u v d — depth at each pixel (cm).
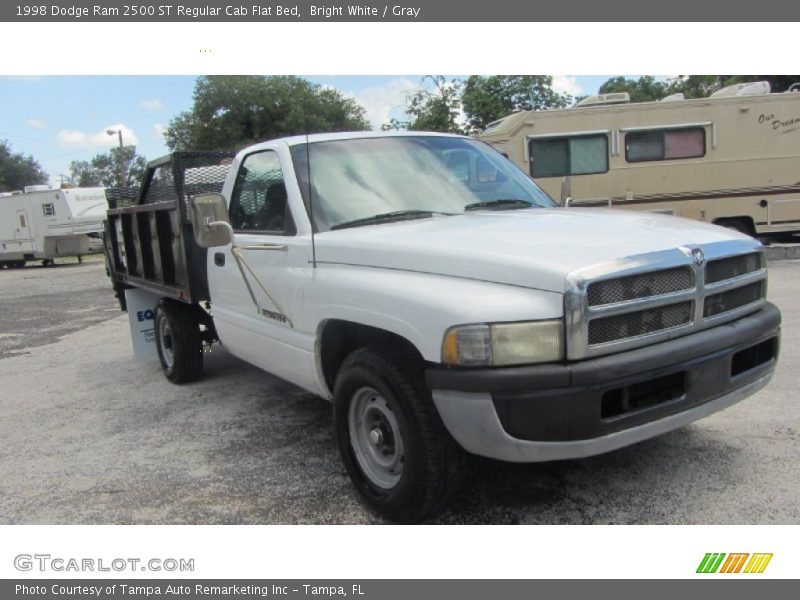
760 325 329
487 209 406
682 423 299
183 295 558
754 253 336
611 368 267
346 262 346
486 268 284
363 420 346
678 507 331
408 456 306
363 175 403
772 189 1288
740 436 409
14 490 407
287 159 409
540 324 264
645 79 3372
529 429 265
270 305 415
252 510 360
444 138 463
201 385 626
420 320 286
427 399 300
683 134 1284
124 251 712
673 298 289
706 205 1297
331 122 3584
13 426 544
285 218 400
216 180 559
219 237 391
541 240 301
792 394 479
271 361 430
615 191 1297
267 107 3353
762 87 1316
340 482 389
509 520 329
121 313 1227
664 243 298
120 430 512
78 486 407
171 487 396
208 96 3322
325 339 370
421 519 324
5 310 1384
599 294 269
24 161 7619
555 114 1283
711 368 303
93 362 784
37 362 812
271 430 487
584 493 351
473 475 378
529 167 1295
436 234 328
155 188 641
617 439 276
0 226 2892
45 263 2942
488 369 267
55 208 2692
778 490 339
